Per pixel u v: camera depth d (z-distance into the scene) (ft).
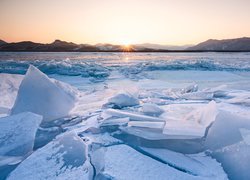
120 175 5.94
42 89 11.41
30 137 8.00
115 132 9.20
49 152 7.20
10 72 35.01
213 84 27.68
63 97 12.27
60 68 38.17
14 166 6.58
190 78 33.99
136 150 7.63
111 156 7.09
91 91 20.25
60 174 5.98
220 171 6.28
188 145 7.87
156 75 36.52
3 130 8.16
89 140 8.41
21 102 10.71
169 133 8.28
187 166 6.49
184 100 16.79
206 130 8.62
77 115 11.94
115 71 39.29
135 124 9.33
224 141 7.48
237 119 8.21
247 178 5.82
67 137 8.46
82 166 6.38
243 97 16.97
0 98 13.58
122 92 15.20
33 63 44.93
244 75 36.63
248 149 6.75
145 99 16.78
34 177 5.87
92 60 73.61
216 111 9.02
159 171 6.22
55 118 11.13
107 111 11.51
